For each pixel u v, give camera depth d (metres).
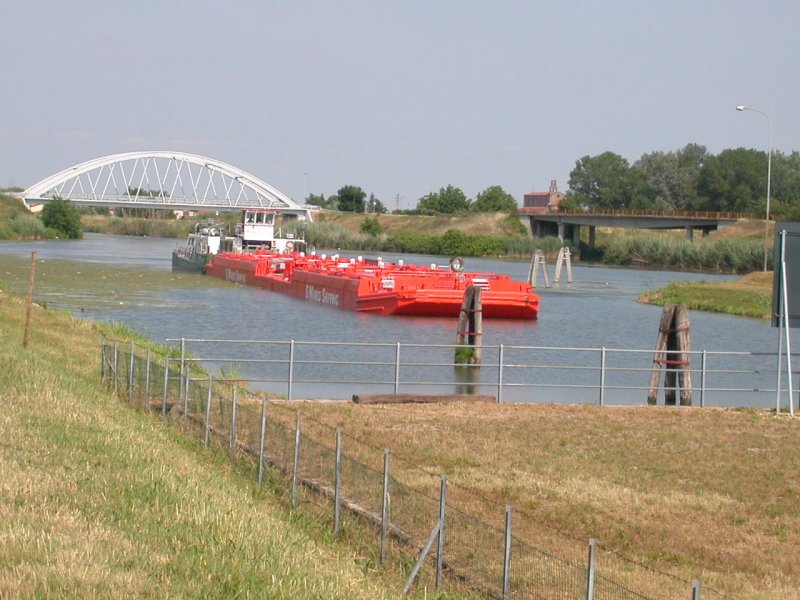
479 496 19.86
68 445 18.56
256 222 117.94
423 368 44.56
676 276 131.00
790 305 31.89
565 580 14.81
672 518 19.48
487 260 172.38
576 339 61.66
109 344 35.31
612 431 27.94
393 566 15.77
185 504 15.52
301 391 36.38
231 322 63.72
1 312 45.59
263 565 13.18
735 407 33.84
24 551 11.95
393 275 75.44
